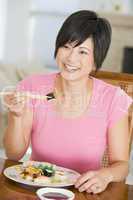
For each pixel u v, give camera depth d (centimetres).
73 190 129
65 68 147
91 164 157
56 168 143
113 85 176
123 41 656
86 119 157
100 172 138
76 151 156
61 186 128
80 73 147
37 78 168
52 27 679
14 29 681
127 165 151
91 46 143
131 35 654
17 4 673
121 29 655
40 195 115
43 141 158
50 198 115
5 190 124
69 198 114
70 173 141
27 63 521
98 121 157
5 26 679
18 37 684
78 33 139
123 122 158
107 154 169
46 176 134
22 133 156
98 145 157
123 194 131
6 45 685
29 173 133
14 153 157
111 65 661
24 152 161
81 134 156
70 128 156
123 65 657
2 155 328
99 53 145
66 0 671
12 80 466
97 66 149
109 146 158
